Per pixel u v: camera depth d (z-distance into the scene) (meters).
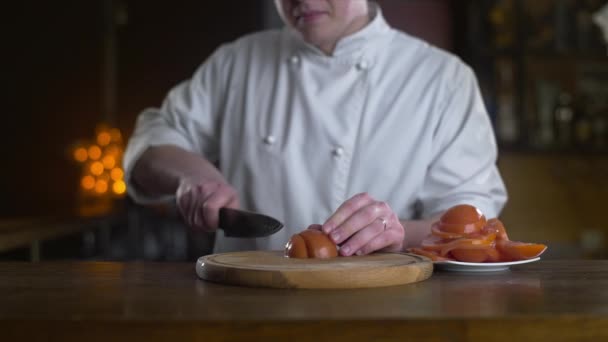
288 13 1.41
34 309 0.74
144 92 3.88
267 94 1.55
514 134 3.32
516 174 3.48
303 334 0.68
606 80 3.48
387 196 1.44
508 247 1.02
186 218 1.26
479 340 0.68
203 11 3.78
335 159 1.45
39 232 2.18
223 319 0.68
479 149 1.43
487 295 0.82
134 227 3.39
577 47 3.36
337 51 1.47
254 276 0.88
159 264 1.16
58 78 3.92
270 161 1.49
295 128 1.49
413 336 0.68
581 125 3.39
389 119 1.46
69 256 2.96
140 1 3.86
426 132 1.44
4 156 3.91
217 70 1.64
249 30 3.73
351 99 1.47
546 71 3.42
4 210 3.88
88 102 3.91
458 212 1.05
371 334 0.68
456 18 3.38
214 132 1.64
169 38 3.84
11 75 3.92
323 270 0.86
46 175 3.89
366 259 0.97
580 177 3.53
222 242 1.51
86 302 0.78
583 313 0.70
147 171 1.46
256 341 0.68
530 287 0.88
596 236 3.40
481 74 3.29
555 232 3.49
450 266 1.03
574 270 1.05
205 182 1.26
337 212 1.02
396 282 0.90
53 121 3.92
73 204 3.88
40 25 3.91
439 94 1.46
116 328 0.69
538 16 3.33
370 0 1.62
